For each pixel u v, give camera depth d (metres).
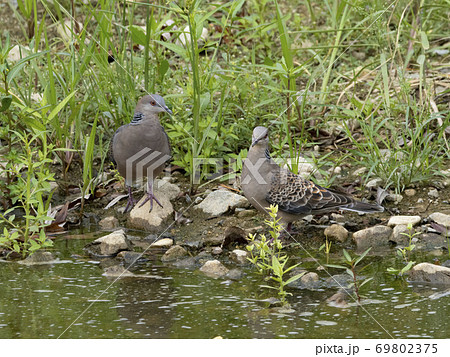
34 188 9.32
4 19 15.98
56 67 12.66
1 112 10.67
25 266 8.77
